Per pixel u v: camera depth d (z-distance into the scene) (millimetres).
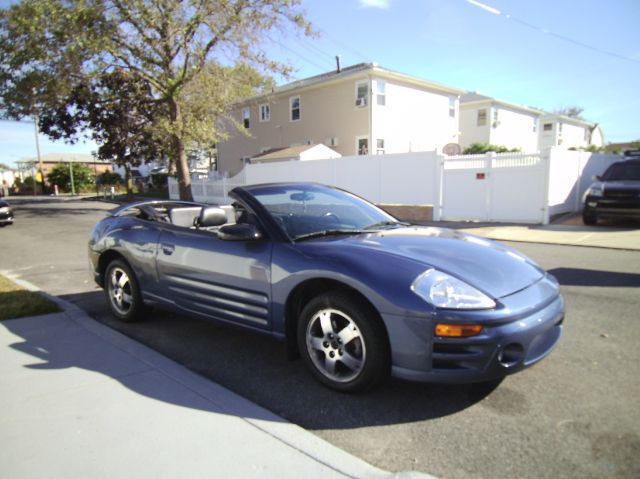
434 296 2674
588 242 9148
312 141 27141
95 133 29531
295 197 4020
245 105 30172
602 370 3342
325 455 2367
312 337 3172
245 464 2309
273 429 2619
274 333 3395
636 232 10180
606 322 4402
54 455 2408
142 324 4742
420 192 14578
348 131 25078
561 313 3049
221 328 4555
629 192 10633
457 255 3115
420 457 2398
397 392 3104
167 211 5117
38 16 16156
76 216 19469
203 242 3859
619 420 2678
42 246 11047
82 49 17234
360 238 3424
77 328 4430
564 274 6523
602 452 2381
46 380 3291
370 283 2791
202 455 2387
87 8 16250
